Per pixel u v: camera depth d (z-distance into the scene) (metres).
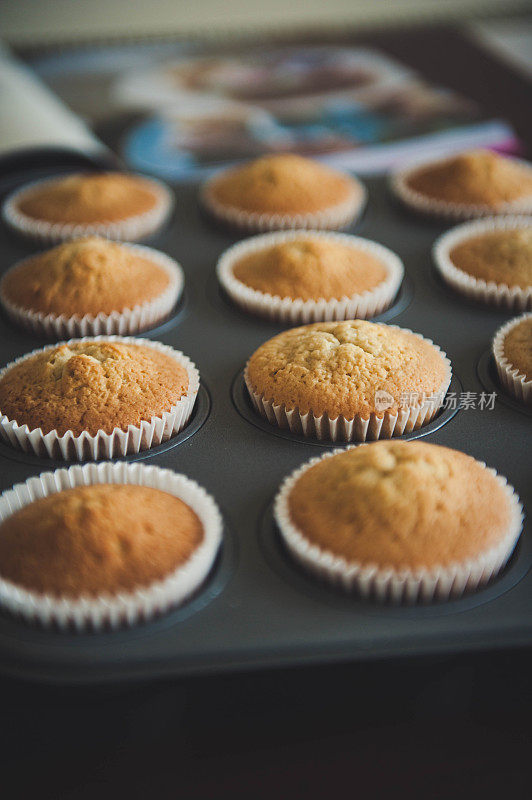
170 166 0.55
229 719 0.31
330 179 0.51
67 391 0.37
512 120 0.59
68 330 0.43
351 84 0.64
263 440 0.37
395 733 0.31
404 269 0.46
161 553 0.32
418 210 0.50
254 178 0.50
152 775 0.30
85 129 0.58
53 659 0.30
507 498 0.34
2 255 0.49
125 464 0.35
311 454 0.37
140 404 0.37
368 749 0.30
